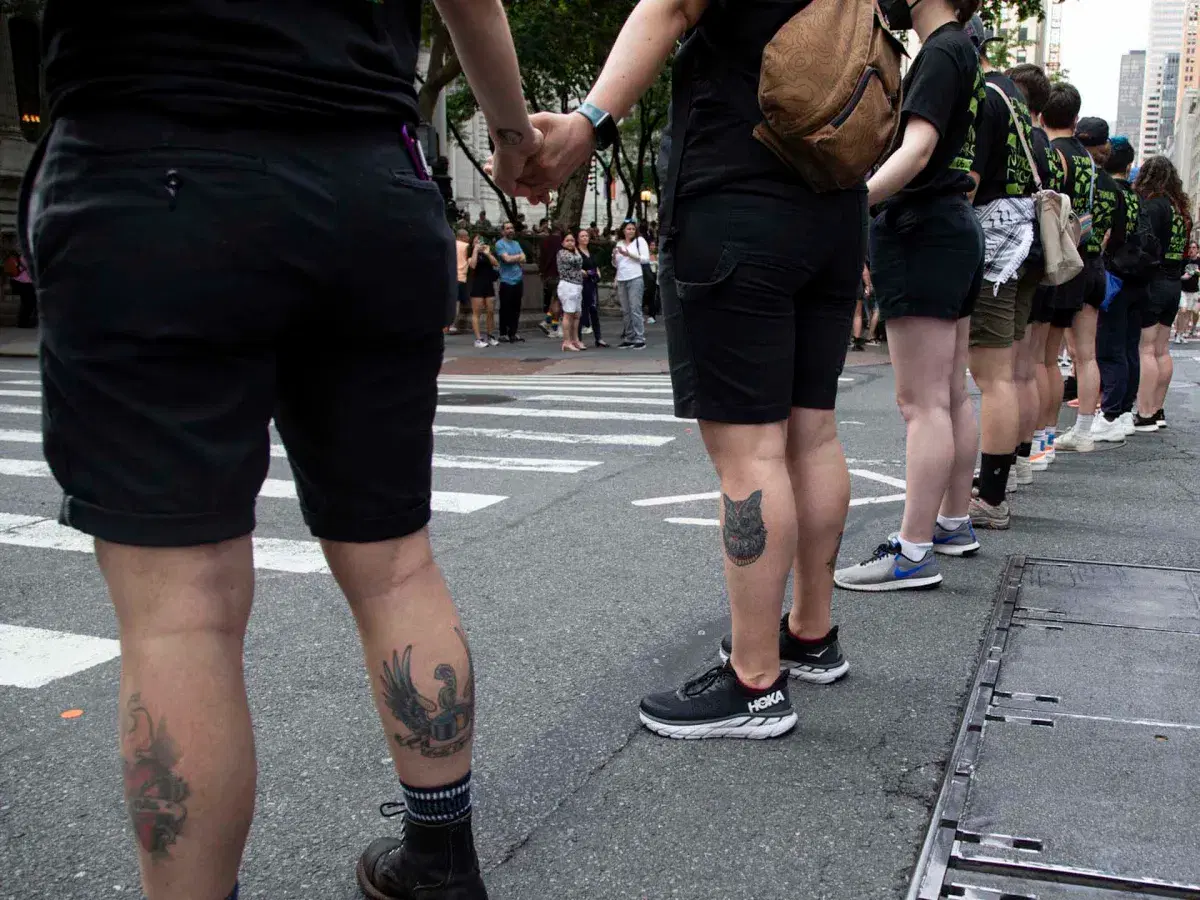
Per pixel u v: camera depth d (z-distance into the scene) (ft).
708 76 7.87
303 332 5.04
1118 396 24.66
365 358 5.24
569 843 7.02
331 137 4.73
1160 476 20.07
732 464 8.24
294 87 4.57
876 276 12.18
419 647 5.59
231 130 4.48
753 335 7.92
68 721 9.39
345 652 10.91
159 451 4.50
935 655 10.34
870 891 6.44
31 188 4.74
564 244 54.95
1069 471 20.70
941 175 11.55
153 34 4.41
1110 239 24.03
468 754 5.84
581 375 43.62
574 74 93.45
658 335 67.36
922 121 10.62
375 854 6.45
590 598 12.65
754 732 8.48
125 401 4.47
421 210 5.09
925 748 8.32
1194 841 6.80
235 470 4.69
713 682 8.63
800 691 9.51
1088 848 6.72
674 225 8.03
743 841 7.01
